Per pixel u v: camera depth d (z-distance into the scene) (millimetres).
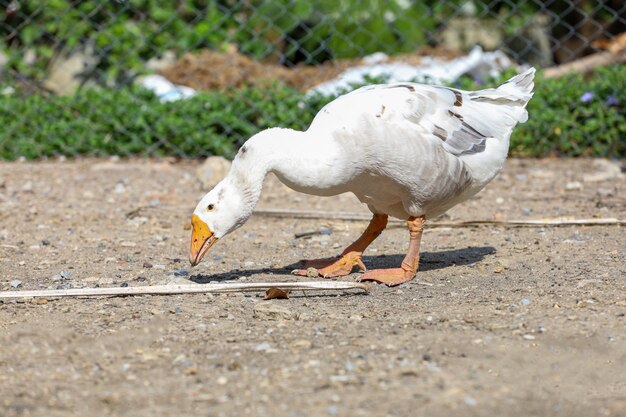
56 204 9328
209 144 11328
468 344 5117
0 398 4496
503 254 7223
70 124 11531
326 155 5930
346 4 14602
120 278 6645
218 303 5973
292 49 13375
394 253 7418
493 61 13367
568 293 6059
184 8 13328
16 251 7520
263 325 5508
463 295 6105
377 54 14000
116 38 12641
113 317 5699
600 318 5523
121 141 11562
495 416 4258
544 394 4512
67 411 4359
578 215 8547
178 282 6496
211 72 12844
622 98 11117
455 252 7348
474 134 6312
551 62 15703
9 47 12977
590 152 11258
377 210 6676
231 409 4332
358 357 4918
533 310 5711
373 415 4242
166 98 12227
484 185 6559
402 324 5477
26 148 11469
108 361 4977
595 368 4832
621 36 13391
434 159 6098
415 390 4504
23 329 5480
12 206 9219
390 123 5977
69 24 12773
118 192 9844
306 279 6605
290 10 14172
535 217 8539
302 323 5531
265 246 7656
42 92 12891
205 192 9859
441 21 15062
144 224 8492
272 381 4637
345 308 5844
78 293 6062
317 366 4812
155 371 4824
